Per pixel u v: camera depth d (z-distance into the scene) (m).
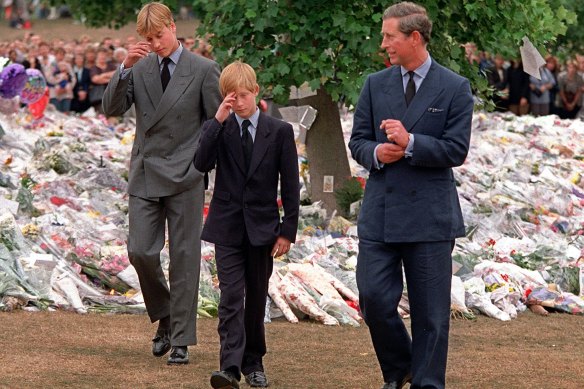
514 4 24.44
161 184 14.94
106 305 19.02
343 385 14.22
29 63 47.97
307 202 27.20
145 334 17.16
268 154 13.50
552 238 25.84
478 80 25.45
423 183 12.45
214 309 18.83
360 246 12.75
